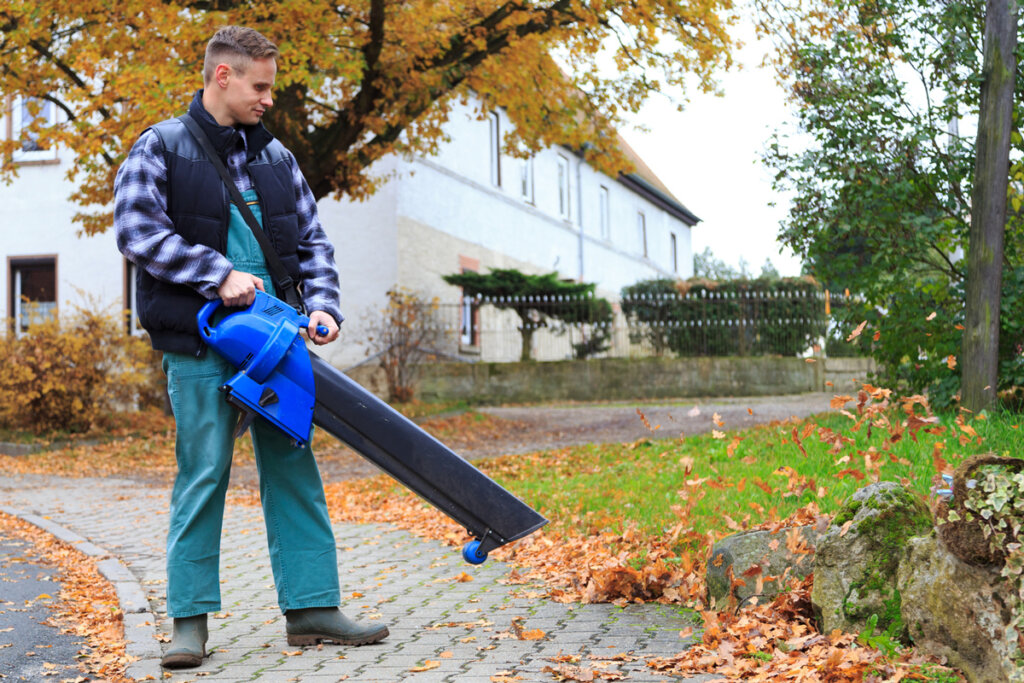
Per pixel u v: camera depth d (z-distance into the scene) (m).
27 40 12.13
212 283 3.71
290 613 4.06
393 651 3.90
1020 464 3.05
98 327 15.58
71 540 7.36
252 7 11.77
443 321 20.75
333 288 4.09
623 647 3.84
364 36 13.00
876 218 8.55
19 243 21.17
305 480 4.05
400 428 3.79
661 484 7.60
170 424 16.61
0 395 14.80
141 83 11.05
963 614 3.15
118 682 3.57
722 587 4.29
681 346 22.50
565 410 19.36
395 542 6.95
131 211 3.75
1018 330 7.89
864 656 3.30
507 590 5.14
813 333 22.38
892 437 4.35
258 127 4.03
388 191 20.27
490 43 13.52
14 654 4.13
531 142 16.12
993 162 7.75
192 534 3.80
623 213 35.66
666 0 12.58
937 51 8.17
